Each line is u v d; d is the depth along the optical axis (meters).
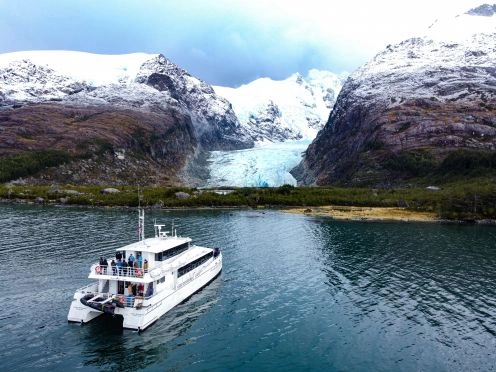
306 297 60.84
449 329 50.94
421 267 76.25
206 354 44.69
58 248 83.75
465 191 146.62
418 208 151.75
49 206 154.62
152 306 50.59
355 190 190.25
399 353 45.34
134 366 42.16
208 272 66.25
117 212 142.38
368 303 58.78
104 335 47.88
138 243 60.50
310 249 90.06
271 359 43.94
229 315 54.34
